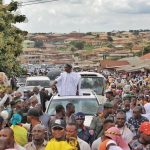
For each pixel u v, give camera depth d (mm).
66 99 17609
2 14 44906
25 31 47438
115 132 9664
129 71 74875
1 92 20859
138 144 9945
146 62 72625
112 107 13727
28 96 24562
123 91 29297
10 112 15047
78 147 10539
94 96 17969
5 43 43312
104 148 9289
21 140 12016
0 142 9195
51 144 9789
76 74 18734
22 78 48344
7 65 43344
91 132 13164
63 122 12656
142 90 27188
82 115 12812
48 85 35500
